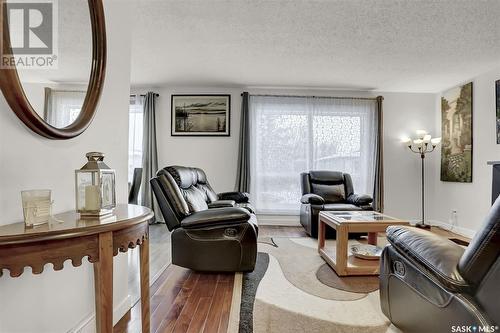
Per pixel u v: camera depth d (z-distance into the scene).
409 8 2.47
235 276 2.50
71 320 1.40
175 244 2.49
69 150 1.39
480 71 4.02
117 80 1.84
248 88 5.00
